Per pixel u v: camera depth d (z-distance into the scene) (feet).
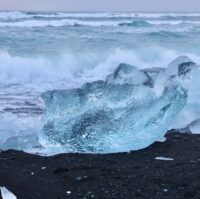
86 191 16.16
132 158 20.17
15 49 53.52
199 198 15.37
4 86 37.42
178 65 23.75
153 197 15.46
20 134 22.98
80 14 133.69
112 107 22.44
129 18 137.28
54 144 21.58
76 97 22.85
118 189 16.30
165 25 114.32
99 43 63.52
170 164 19.24
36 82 39.99
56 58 46.37
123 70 23.59
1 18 106.42
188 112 26.12
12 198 15.44
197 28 102.01
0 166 19.12
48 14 122.42
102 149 21.11
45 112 22.81
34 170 18.63
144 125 22.17
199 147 21.98
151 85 23.73
